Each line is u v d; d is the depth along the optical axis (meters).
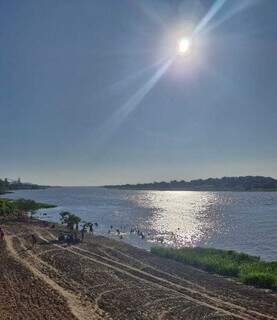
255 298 32.19
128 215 125.88
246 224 100.12
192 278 38.38
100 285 34.72
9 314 24.89
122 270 41.03
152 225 97.38
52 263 43.38
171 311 28.25
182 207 168.25
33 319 24.19
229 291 34.12
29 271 37.66
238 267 41.47
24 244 56.31
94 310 27.56
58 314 25.33
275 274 39.12
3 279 34.19
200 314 27.81
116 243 60.81
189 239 74.62
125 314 27.12
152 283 36.09
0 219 92.56
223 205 180.88
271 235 79.81
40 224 85.38
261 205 176.12
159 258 48.34
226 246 66.94
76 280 36.12
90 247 55.31
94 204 188.75
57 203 195.25
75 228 83.06
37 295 29.61
